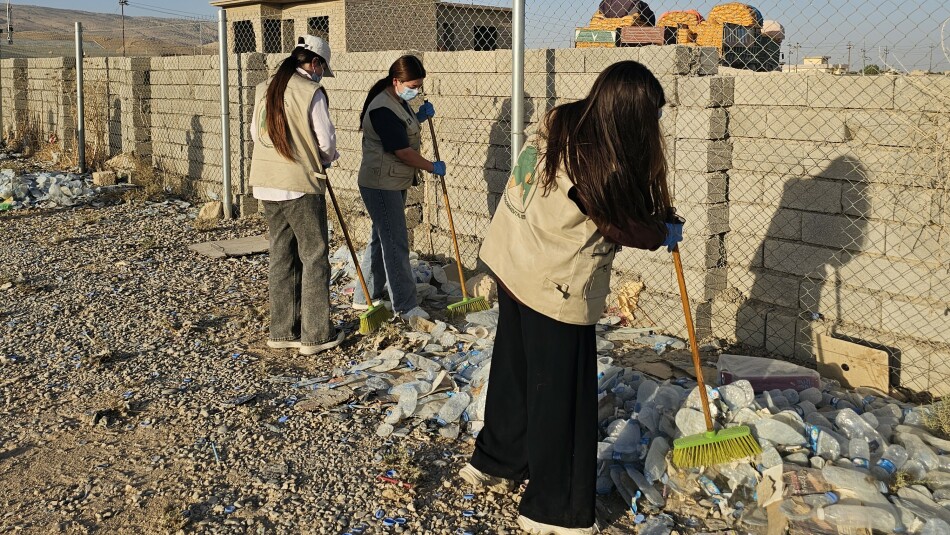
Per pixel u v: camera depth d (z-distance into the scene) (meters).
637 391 4.12
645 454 3.60
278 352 5.34
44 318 5.95
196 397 4.57
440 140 6.98
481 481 3.55
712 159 5.09
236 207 9.59
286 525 3.31
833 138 4.68
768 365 4.38
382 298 6.10
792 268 4.97
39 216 9.61
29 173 12.22
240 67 9.19
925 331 4.44
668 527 3.21
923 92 4.30
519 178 3.14
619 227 2.88
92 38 77.31
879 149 4.51
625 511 3.42
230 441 4.05
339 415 4.30
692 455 3.35
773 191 5.00
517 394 3.36
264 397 4.57
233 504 3.47
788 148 4.89
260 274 7.23
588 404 3.13
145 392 4.65
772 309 5.07
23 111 15.85
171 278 7.08
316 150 5.05
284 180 5.00
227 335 5.64
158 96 11.10
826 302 4.84
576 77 5.74
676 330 5.43
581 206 2.88
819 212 4.80
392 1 17.94
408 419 4.23
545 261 3.00
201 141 10.25
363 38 19.72
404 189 5.68
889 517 3.07
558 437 3.11
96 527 3.33
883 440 3.63
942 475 3.40
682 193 5.25
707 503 3.38
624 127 2.79
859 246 4.66
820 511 3.13
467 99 6.65
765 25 8.03
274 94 4.92
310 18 21.58
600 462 3.59
